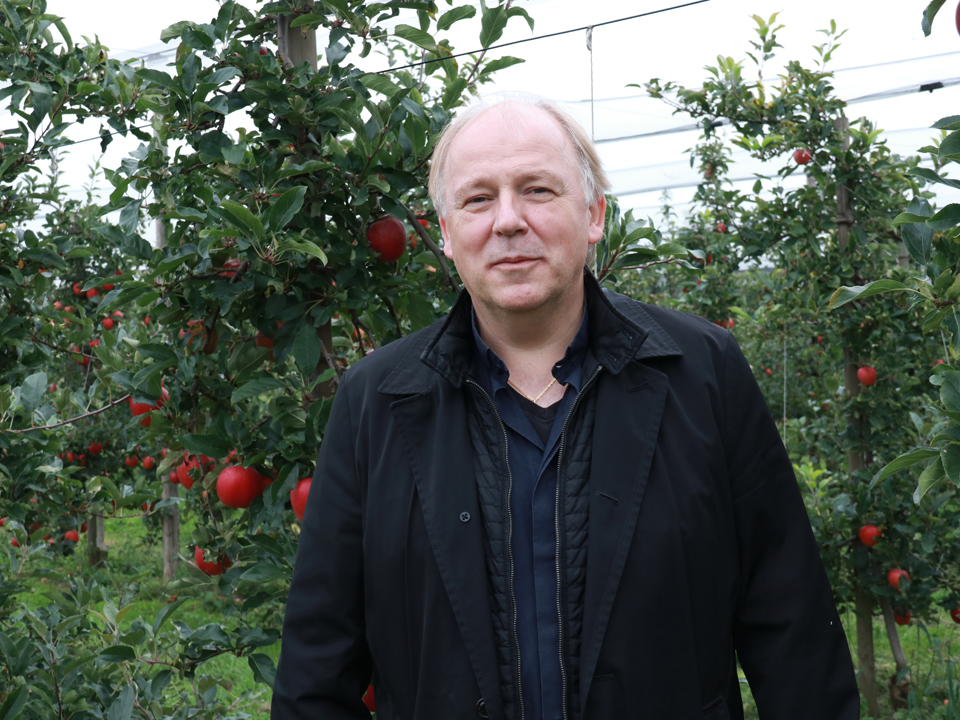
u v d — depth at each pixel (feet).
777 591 3.84
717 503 3.77
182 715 7.55
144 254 6.62
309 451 6.50
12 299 9.48
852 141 14.21
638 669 3.56
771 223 14.88
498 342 4.18
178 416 6.95
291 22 6.78
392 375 4.22
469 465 3.90
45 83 7.95
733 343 4.11
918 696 12.74
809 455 17.39
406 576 3.88
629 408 3.84
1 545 8.56
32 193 10.69
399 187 6.94
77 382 18.70
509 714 3.68
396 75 7.22
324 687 4.01
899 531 12.45
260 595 7.06
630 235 6.92
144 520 21.34
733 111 14.97
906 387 13.21
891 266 13.66
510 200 3.82
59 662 7.61
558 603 3.68
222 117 6.84
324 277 6.95
